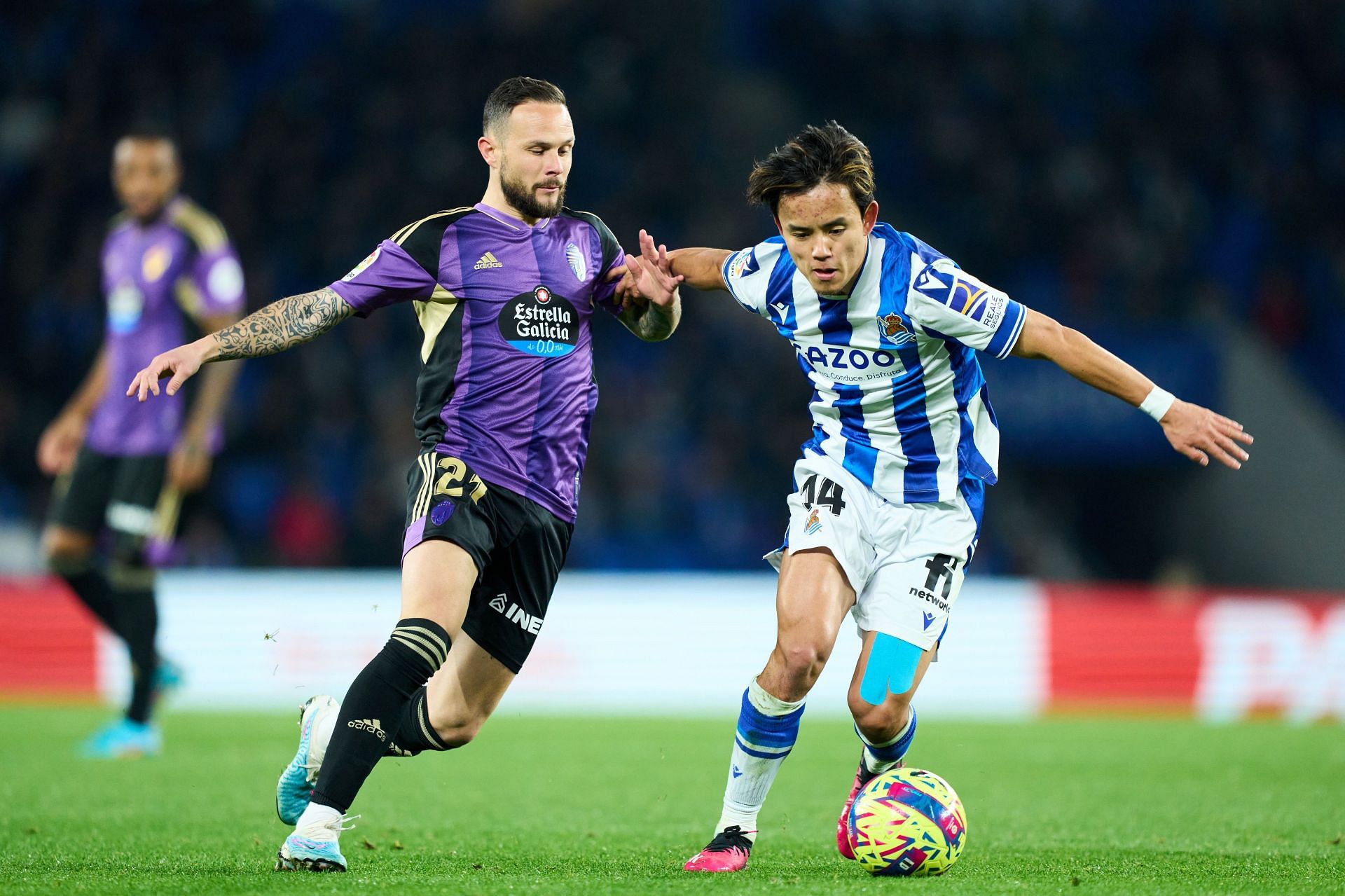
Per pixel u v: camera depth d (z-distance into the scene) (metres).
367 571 55.91
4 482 56.69
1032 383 63.91
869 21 81.25
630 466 61.78
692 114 75.75
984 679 46.56
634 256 16.55
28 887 13.03
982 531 64.75
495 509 14.94
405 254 14.80
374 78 71.38
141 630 27.70
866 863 14.23
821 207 13.98
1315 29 79.56
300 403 59.47
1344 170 76.06
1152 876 14.42
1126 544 71.44
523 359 15.15
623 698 45.34
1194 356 66.00
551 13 75.62
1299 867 15.32
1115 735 36.78
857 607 15.73
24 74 68.44
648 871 14.48
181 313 27.72
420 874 13.90
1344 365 70.69
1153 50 79.69
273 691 42.88
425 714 15.53
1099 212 72.38
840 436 15.79
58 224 63.31
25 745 29.31
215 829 18.08
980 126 76.31
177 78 69.19
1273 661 47.31
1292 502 66.94
